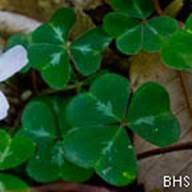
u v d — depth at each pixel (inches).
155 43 16.3
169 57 15.8
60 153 15.4
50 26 16.6
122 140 15.2
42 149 15.5
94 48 16.5
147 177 16.2
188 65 15.7
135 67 16.9
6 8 17.9
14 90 17.3
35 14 17.9
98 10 17.8
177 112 16.5
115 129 15.3
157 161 16.2
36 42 16.5
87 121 15.4
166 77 16.7
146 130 15.3
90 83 16.9
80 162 15.1
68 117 15.4
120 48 16.3
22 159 15.0
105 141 15.2
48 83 16.2
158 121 15.3
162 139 15.2
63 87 16.2
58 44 16.5
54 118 15.7
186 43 15.9
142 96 15.4
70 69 16.3
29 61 16.4
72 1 17.9
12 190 14.8
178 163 16.2
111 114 15.4
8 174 15.3
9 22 17.7
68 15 16.6
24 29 17.7
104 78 15.5
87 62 16.4
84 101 15.4
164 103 15.4
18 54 15.7
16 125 16.8
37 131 15.6
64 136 15.3
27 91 17.3
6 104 15.6
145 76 16.8
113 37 16.4
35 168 15.4
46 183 15.7
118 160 15.1
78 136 15.2
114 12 16.7
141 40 16.3
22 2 17.9
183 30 16.0
